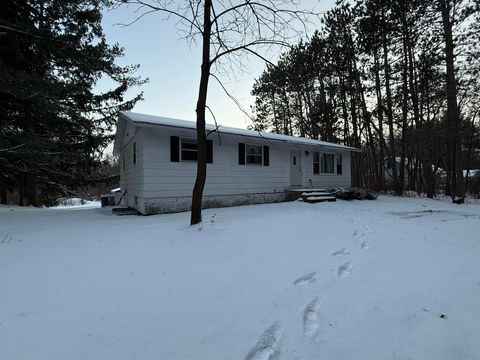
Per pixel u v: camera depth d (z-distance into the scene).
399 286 3.38
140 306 2.71
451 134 14.92
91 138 16.34
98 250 4.46
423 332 2.44
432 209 10.81
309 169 14.77
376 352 2.14
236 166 11.71
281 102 27.28
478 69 13.82
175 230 5.77
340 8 18.56
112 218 8.55
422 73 16.23
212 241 4.87
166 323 2.42
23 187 15.34
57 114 12.19
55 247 4.66
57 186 18.17
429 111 18.97
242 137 11.68
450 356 2.13
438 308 2.89
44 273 3.48
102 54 12.09
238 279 3.37
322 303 2.86
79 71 13.35
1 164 11.05
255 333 2.30
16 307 2.66
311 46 18.84
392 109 18.91
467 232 6.70
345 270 3.81
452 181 18.36
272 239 5.22
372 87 18.97
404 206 11.51
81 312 2.58
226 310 2.66
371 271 3.84
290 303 2.83
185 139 10.26
